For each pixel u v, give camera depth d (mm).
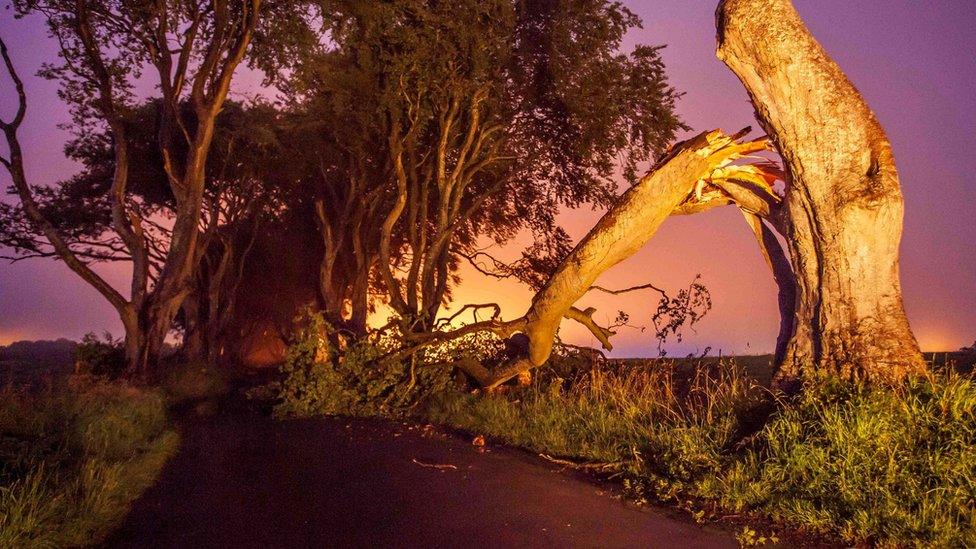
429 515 7664
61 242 22062
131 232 23828
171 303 23344
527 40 23688
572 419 12055
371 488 8812
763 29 8875
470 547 6672
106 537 7035
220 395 20984
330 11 21656
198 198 23938
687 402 11836
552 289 13422
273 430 13672
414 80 21625
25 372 25438
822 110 8922
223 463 10430
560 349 17094
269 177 31703
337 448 11523
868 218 8891
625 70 23516
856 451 7469
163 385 21062
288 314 38031
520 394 15648
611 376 14680
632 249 12258
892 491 6996
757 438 8703
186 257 23719
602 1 23375
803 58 8891
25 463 8258
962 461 6953
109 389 15250
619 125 24094
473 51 21344
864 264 8984
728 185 10844
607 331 16016
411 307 21766
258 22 23609
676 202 11312
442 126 22125
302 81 24219
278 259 36750
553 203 28109
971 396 7805
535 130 25172
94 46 22969
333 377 15914
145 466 9766
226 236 32406
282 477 9469
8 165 21984
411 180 23016
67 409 11594
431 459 10531
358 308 29156
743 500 7676
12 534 6379
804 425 8305
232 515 7715
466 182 23469
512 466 10023
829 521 6922
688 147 10742
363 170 27938
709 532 7105
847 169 8984
